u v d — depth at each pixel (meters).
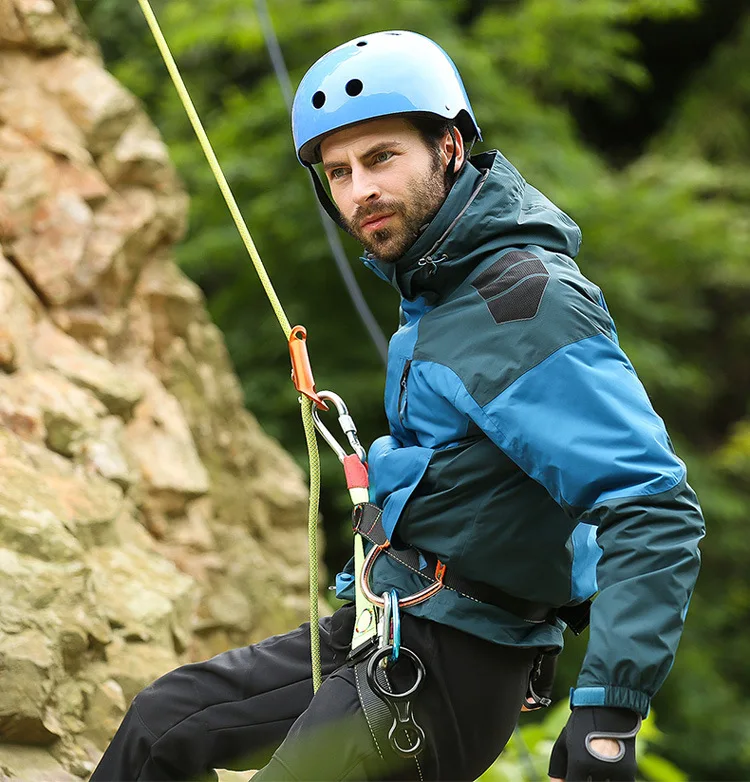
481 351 5.85
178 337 12.90
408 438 6.32
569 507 5.59
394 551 6.18
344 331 27.19
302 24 27.19
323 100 6.34
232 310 27.69
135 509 10.50
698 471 30.70
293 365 7.09
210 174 26.59
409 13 27.81
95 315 11.58
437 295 6.25
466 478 5.93
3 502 8.42
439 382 5.95
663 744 27.69
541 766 10.90
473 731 6.15
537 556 6.02
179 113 28.75
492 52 30.09
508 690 6.21
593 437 5.50
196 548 11.49
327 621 6.76
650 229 30.66
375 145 6.24
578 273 6.10
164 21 29.14
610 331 5.88
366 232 6.31
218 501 12.73
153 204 12.42
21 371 10.10
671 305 32.34
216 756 6.55
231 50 29.56
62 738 7.84
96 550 9.41
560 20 30.53
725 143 35.81
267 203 26.11
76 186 11.63
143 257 12.30
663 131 36.97
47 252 11.23
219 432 13.32
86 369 10.84
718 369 35.34
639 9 31.27
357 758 5.91
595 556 6.47
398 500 6.07
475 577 5.99
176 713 6.50
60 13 12.56
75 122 12.02
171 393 12.61
